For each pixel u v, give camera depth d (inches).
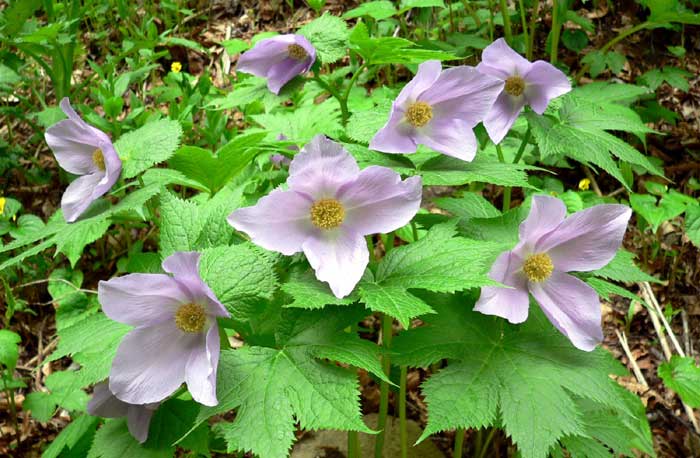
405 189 13.2
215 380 11.9
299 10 40.6
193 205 14.3
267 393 12.2
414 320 23.7
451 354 14.1
